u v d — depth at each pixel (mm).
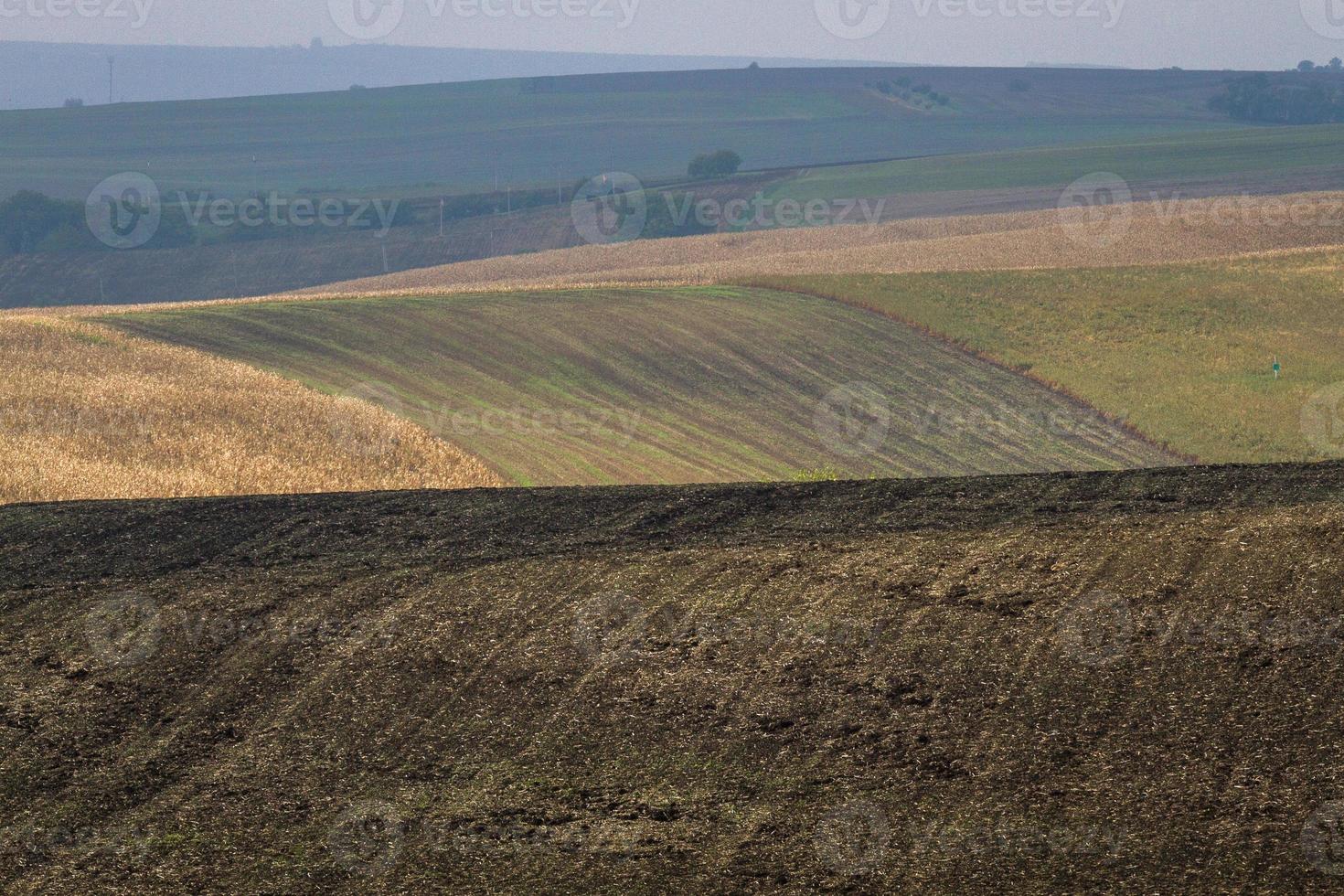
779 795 21531
